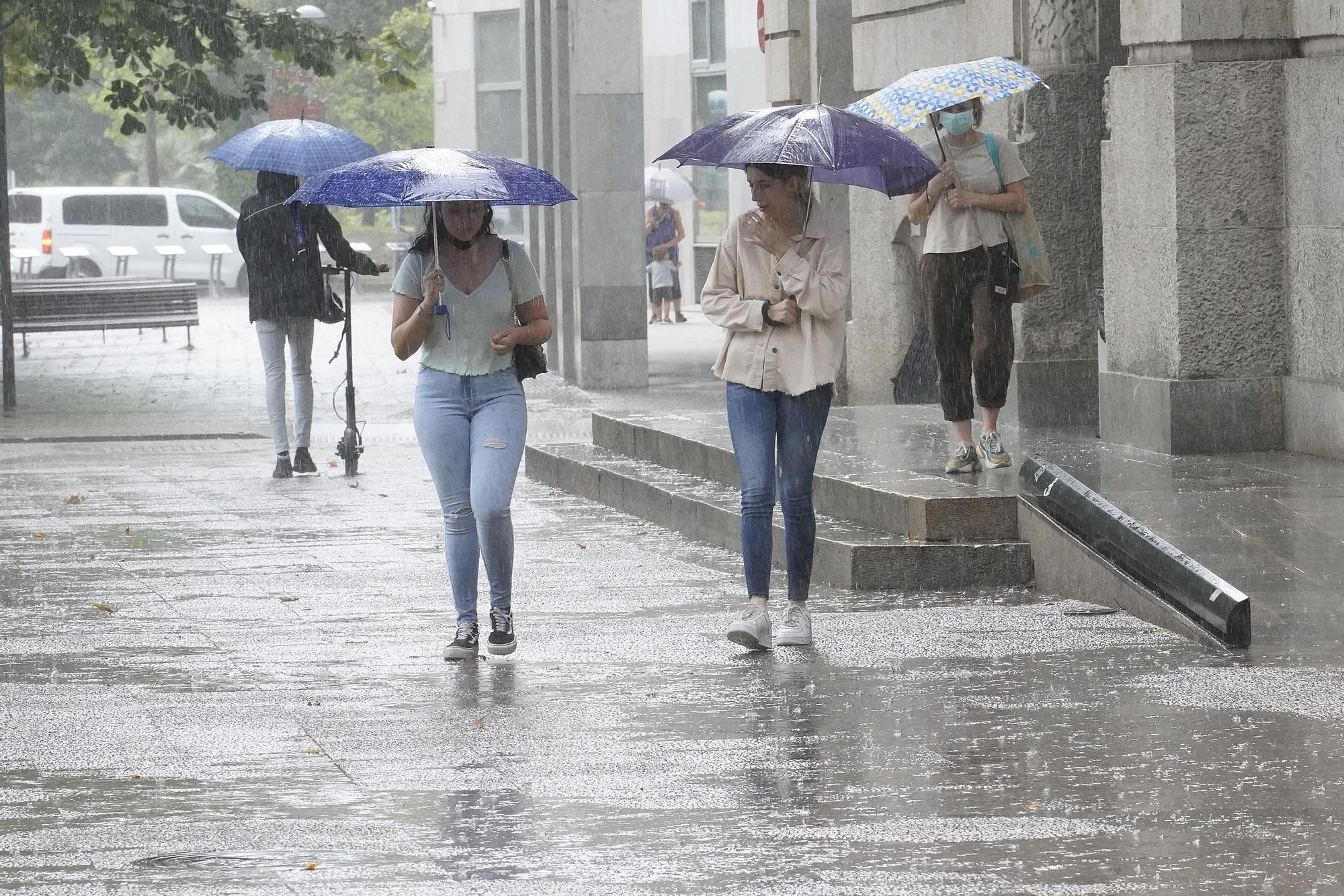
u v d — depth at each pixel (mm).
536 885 10680
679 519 24828
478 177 16812
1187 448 25016
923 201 22172
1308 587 17578
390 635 18281
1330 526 19844
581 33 46969
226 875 10922
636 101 47281
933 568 19844
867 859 11039
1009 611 18578
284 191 30812
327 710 15125
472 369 17125
